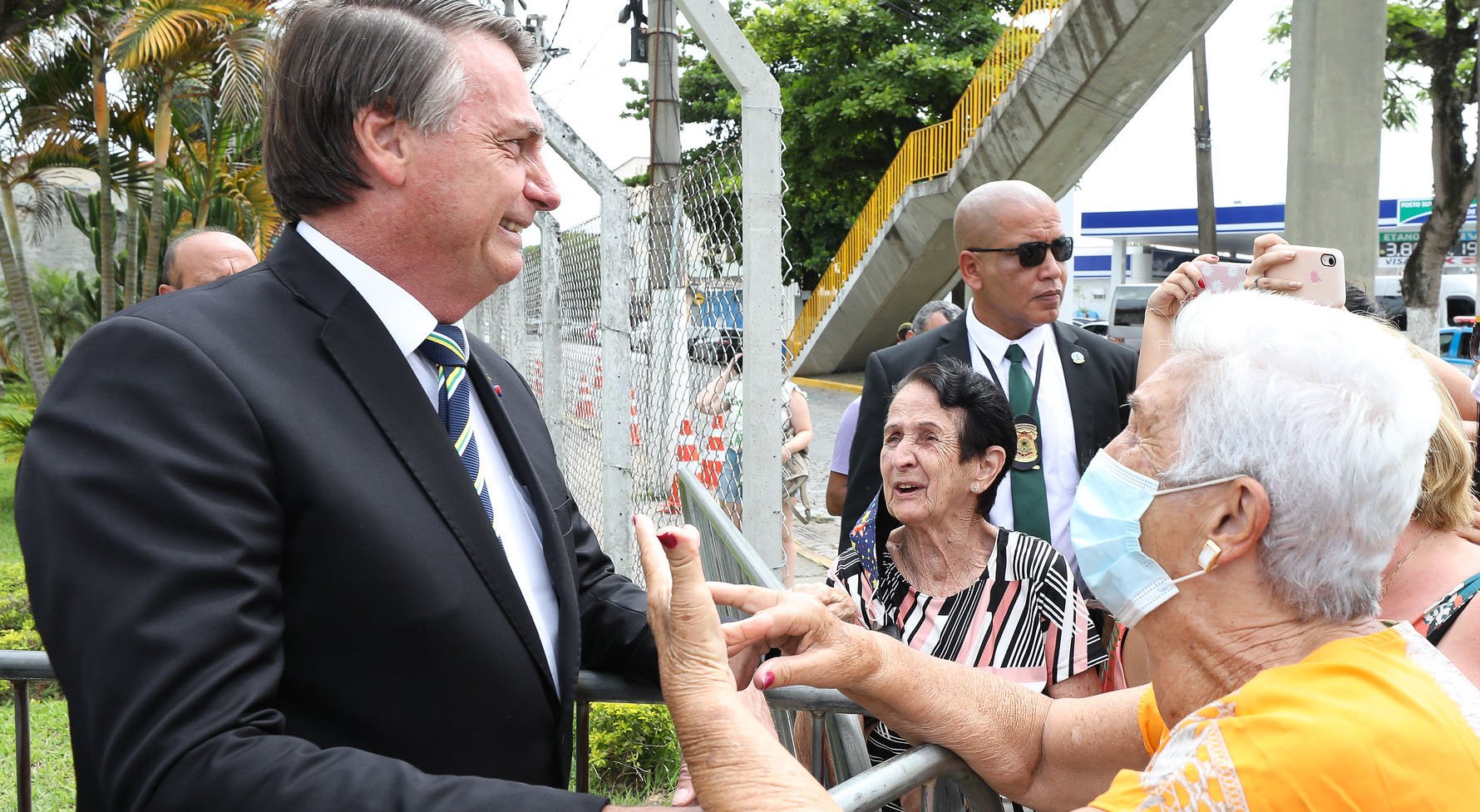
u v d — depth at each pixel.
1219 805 1.00
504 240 1.27
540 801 0.94
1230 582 1.13
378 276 1.21
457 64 1.18
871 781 1.26
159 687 0.89
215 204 12.21
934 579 2.25
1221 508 1.11
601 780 3.43
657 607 1.11
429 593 1.10
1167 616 1.18
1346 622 1.12
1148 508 1.16
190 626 0.92
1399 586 1.70
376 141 1.17
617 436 4.55
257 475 1.01
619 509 4.55
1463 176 15.23
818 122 21.44
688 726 1.04
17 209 14.49
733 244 3.30
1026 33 14.70
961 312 3.18
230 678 0.92
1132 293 21.88
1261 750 1.01
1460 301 18.97
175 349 1.02
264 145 1.24
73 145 10.95
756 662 1.45
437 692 1.11
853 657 1.38
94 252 13.30
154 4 8.93
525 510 1.38
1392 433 1.07
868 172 22.64
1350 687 1.04
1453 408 1.71
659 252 4.22
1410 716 1.02
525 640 1.19
